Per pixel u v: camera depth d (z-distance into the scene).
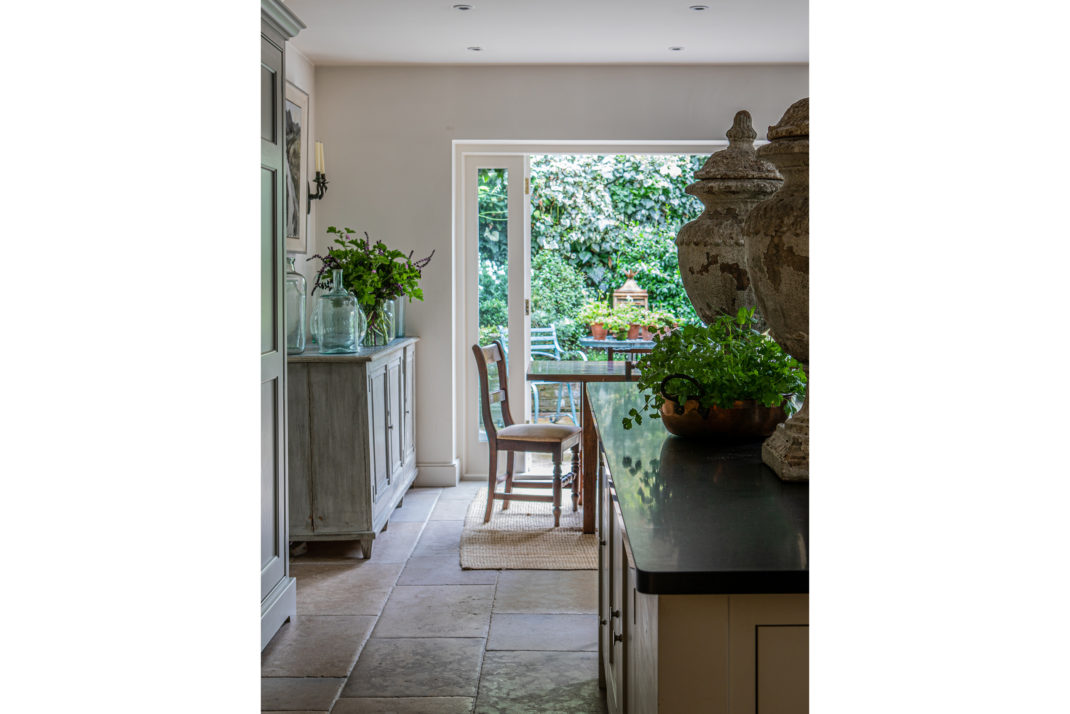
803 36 4.89
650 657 1.35
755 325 2.41
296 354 4.31
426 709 2.76
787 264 1.57
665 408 2.20
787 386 2.09
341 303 4.39
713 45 5.10
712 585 1.15
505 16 4.53
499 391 5.32
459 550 4.47
